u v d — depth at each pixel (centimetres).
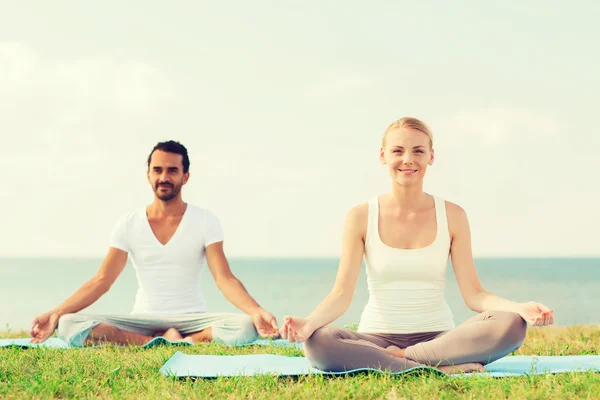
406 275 411
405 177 412
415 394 326
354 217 421
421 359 385
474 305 413
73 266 6291
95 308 2991
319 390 336
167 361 431
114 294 3525
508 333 378
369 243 418
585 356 453
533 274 5459
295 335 365
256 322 548
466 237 422
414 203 420
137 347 534
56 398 332
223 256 605
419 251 411
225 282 587
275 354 488
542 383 344
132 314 579
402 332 409
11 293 3866
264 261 8475
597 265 6894
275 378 361
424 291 412
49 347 528
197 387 343
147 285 605
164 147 609
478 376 355
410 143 414
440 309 416
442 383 344
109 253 602
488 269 6212
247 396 331
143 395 332
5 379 373
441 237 415
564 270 5984
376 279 416
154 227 609
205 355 458
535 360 432
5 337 678
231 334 560
